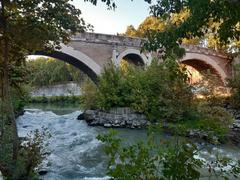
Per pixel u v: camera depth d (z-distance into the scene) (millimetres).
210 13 5383
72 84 60125
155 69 21344
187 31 5797
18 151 8992
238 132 16375
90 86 25078
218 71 41500
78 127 21859
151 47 6203
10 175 8352
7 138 9047
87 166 11461
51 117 28016
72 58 28859
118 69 23891
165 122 17328
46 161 11648
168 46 5996
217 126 4043
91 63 29484
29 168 8711
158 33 6168
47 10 9227
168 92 18250
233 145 14227
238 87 23203
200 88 19391
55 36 9594
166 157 3678
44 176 9930
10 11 9367
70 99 55688
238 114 21750
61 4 9289
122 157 3857
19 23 9258
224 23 5699
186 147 3691
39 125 22969
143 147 3869
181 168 3521
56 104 53469
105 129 20766
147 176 3666
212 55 41469
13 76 15289
